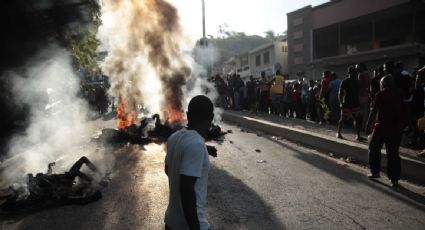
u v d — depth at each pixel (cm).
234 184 649
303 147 1007
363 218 488
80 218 508
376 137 639
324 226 463
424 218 486
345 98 926
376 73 1019
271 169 755
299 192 600
